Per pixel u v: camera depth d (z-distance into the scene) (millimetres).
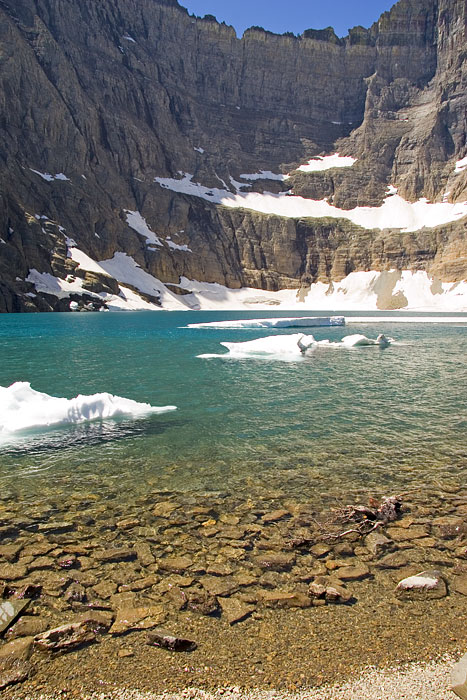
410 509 8578
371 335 47562
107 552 7145
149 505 8836
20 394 15047
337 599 5996
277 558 6969
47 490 9539
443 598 6000
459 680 4613
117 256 118250
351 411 16094
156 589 6230
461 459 11289
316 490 9500
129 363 27031
